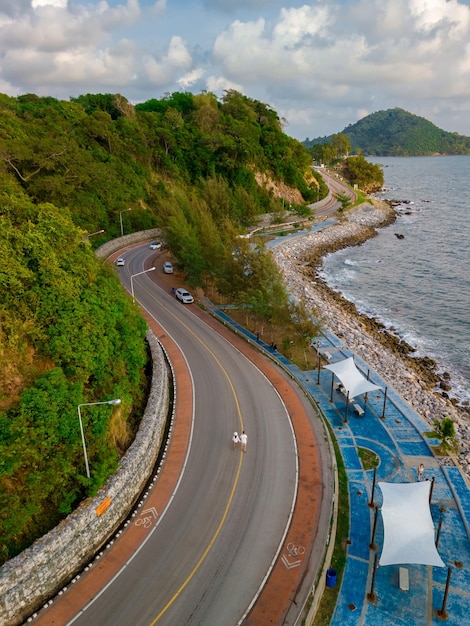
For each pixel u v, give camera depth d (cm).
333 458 3134
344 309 6519
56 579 2217
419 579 2303
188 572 2297
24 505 2291
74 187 7244
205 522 2611
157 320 5469
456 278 7975
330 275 8331
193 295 6347
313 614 2095
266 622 2047
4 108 7519
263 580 2253
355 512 2722
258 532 2539
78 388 2686
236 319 5616
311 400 3841
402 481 2955
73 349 2867
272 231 10769
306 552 2412
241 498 2792
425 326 6144
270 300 4788
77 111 9200
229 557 2383
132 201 8969
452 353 5369
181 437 3384
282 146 13412
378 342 5419
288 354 4703
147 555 2400
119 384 3159
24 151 6059
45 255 2941
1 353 2588
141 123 10650
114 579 2261
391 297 7225
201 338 5031
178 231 6481
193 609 2108
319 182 15025
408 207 14850
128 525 2595
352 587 2259
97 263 3822
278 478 2964
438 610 2130
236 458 3155
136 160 9931
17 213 3083
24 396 2464
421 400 3988
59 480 2430
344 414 3712
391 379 4325
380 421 3609
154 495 2827
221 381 4166
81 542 2341
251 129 12669
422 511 2358
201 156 11500
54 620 2058
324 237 10625
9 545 2227
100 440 2741
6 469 2233
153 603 2139
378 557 2419
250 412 3694
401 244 10394
